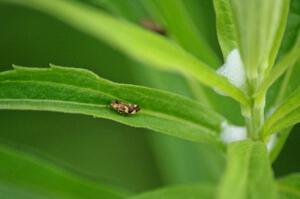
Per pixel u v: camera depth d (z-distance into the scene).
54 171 0.30
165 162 0.32
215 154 0.30
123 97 0.25
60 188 0.30
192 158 0.32
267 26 0.23
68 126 0.41
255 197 0.21
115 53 0.40
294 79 0.27
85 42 0.39
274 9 0.22
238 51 0.25
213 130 0.26
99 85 0.25
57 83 0.25
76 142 0.40
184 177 0.32
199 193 0.26
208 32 0.33
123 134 0.41
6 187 0.29
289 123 0.24
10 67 0.40
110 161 0.40
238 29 0.23
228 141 0.26
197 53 0.30
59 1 0.19
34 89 0.25
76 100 0.25
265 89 0.24
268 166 0.22
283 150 0.36
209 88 0.30
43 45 0.40
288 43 0.27
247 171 0.22
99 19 0.19
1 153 0.29
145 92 0.25
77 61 0.40
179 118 0.25
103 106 0.25
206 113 0.26
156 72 0.31
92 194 0.30
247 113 0.25
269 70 0.24
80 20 0.19
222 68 0.25
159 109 0.25
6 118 0.40
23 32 0.40
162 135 0.32
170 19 0.30
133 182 0.40
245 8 0.22
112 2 0.31
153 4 0.31
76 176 0.30
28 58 0.40
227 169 0.21
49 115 0.40
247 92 0.24
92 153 0.40
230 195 0.20
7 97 0.25
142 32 0.20
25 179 0.29
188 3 0.32
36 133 0.40
